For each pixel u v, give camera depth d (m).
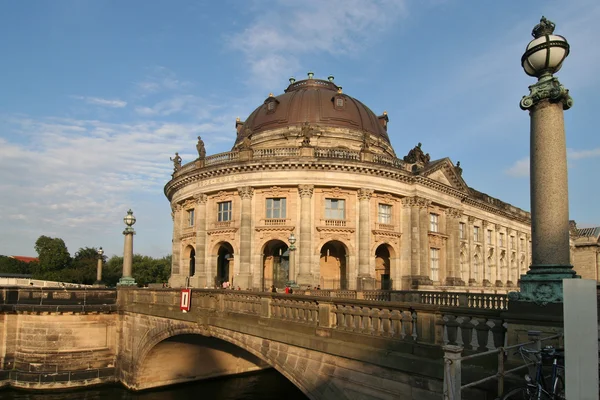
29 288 38.41
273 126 60.25
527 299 11.09
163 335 30.38
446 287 55.12
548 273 10.96
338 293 37.50
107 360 37.44
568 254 11.16
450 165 59.12
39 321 36.69
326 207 50.00
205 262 51.91
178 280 55.59
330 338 15.97
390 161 53.28
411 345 13.22
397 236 52.81
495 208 72.25
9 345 37.03
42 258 105.94
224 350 38.78
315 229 48.62
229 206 51.66
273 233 48.62
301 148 49.22
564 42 11.27
